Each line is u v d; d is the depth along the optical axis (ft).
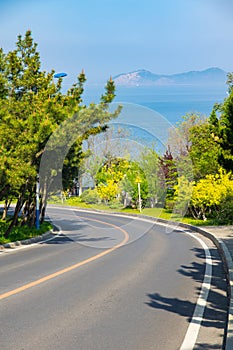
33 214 88.33
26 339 22.86
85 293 33.19
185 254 56.24
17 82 79.20
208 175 104.73
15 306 29.22
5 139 63.26
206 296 32.81
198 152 114.52
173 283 37.35
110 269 44.27
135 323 25.86
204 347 22.29
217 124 113.60
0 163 61.72
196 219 108.68
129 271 43.14
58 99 80.84
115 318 26.78
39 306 29.25
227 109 96.22
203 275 41.29
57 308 28.81
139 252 58.34
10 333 23.77
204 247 63.62
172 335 23.91
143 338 23.32
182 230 90.68
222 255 54.03
